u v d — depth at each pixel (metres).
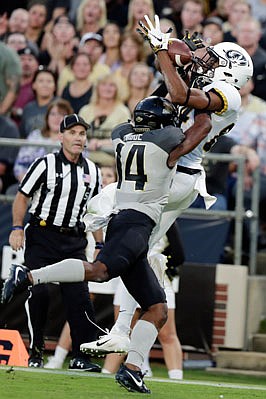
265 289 35.53
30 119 39.03
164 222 22.78
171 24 41.56
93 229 20.83
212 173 34.41
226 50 22.84
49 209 26.48
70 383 21.39
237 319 34.03
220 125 22.31
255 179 35.03
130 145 20.16
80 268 19.34
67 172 26.61
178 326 34.25
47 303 26.56
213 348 34.12
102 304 33.56
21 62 42.06
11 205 34.34
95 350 20.72
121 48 40.56
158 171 20.03
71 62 40.59
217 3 43.00
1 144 35.00
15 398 18.91
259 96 39.78
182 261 28.20
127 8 44.88
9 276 19.28
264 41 42.12
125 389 20.84
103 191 22.56
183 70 22.08
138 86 38.31
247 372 32.66
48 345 34.16
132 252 19.59
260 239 37.78
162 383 22.81
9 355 25.34
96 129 37.44
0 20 46.03
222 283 34.09
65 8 45.25
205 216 34.47
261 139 37.59
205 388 22.34
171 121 20.55
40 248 26.48
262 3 43.84
